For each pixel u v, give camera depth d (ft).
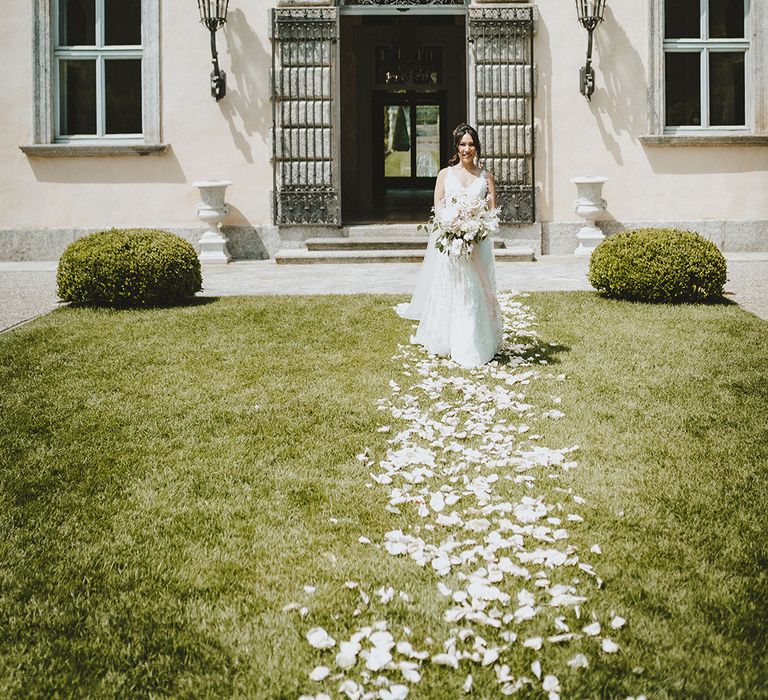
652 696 8.06
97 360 20.99
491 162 41.24
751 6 41.37
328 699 8.05
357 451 14.92
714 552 10.92
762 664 8.52
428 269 22.77
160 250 27.50
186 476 13.74
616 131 41.32
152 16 40.63
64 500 12.80
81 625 9.40
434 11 41.88
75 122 42.09
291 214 41.47
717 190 41.63
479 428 15.87
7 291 31.42
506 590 10.14
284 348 22.13
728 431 15.55
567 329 24.00
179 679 8.45
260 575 10.52
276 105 40.93
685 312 25.86
